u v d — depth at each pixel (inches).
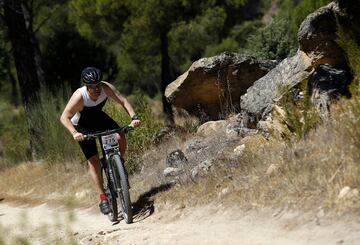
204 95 786.8
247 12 1702.8
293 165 430.9
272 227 381.7
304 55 589.0
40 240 498.6
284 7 1148.5
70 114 498.0
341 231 335.9
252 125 634.2
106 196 524.7
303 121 494.3
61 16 1808.6
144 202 543.2
